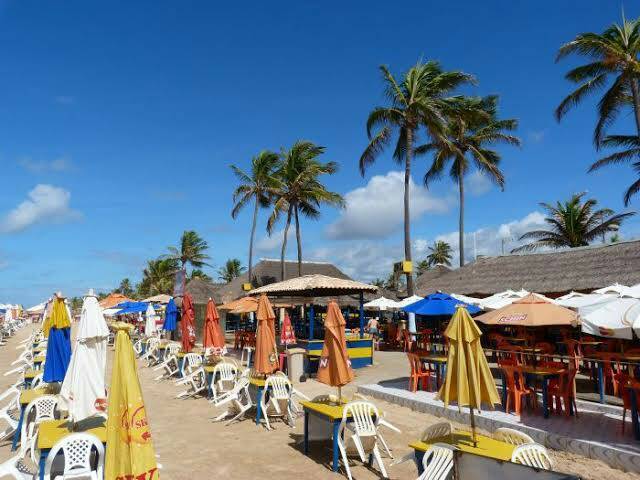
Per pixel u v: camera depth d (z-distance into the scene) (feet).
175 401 39.01
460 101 86.53
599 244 67.41
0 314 155.22
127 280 318.86
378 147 80.53
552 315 29.96
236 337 77.10
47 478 16.47
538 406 31.01
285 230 110.73
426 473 14.82
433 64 80.38
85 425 20.42
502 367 30.25
